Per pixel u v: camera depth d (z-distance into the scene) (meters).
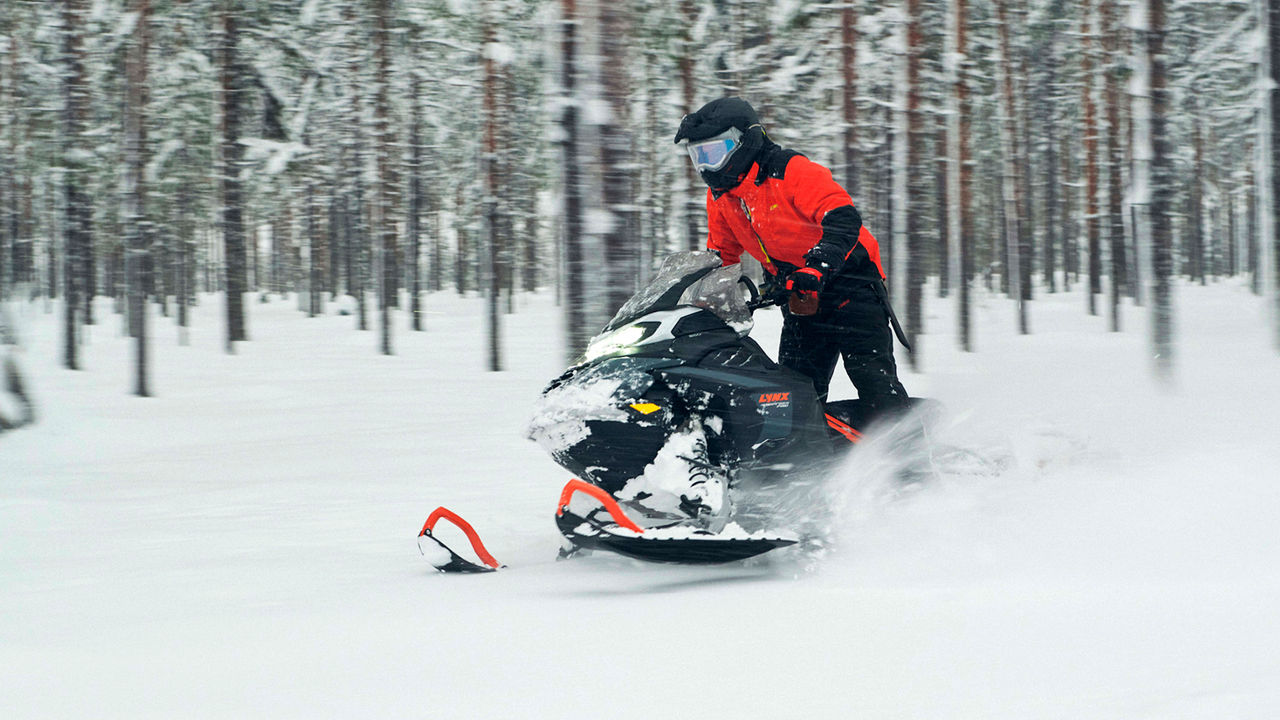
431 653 2.58
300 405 12.20
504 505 5.52
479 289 47.47
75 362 17.28
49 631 2.97
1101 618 2.75
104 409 11.64
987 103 27.30
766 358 3.91
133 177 13.74
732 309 3.89
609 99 6.57
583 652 2.55
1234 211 53.56
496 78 19.73
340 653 2.59
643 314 3.80
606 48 6.57
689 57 17.77
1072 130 32.03
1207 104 29.44
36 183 24.59
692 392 3.66
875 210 24.08
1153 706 2.09
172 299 42.34
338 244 42.38
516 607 3.07
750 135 4.06
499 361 17.45
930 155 18.77
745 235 4.35
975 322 25.67
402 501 5.78
